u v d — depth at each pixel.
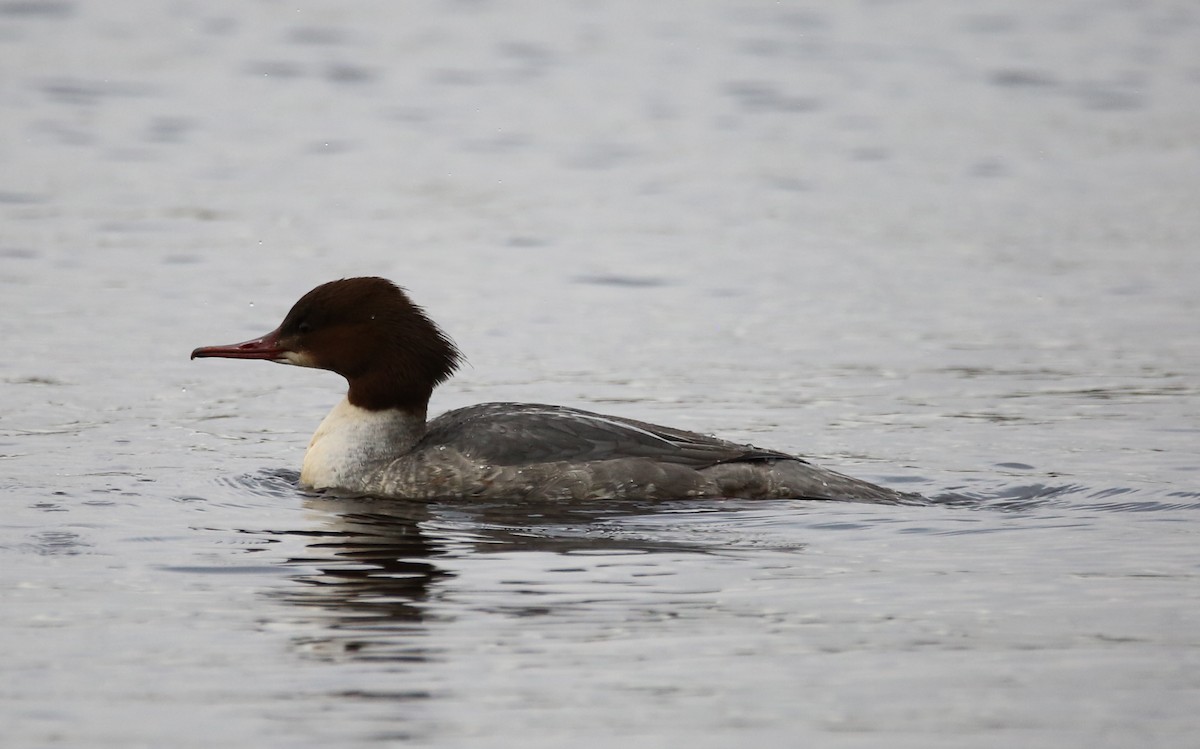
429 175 26.72
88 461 14.01
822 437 15.04
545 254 22.34
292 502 12.88
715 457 13.07
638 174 26.98
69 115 29.66
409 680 8.95
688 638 9.57
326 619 9.89
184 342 18.23
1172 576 10.69
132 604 10.18
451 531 11.92
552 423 13.33
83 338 18.22
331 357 13.70
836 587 10.52
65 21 37.38
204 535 11.77
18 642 9.52
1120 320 19.41
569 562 11.07
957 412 15.88
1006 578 10.69
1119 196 25.81
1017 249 22.73
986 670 9.09
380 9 40.25
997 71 35.12
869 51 36.78
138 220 23.42
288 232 23.11
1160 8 42.03
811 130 30.14
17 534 11.71
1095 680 8.94
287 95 31.86
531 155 28.12
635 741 8.21
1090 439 14.83
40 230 22.69
